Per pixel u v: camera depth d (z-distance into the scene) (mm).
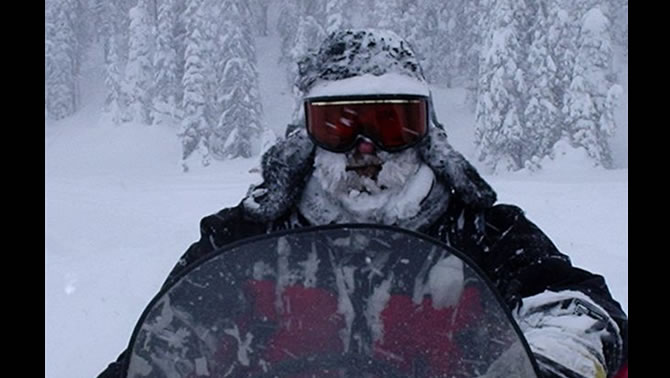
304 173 2127
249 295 1301
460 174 2115
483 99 33562
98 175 35281
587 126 31562
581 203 16141
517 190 19703
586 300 1608
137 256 10219
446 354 1255
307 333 1275
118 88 45656
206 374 1269
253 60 38750
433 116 2219
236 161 37188
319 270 1307
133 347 1285
